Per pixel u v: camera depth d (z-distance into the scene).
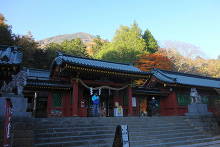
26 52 46.59
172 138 16.38
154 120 19.80
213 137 19.75
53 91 23.94
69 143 12.62
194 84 30.48
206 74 78.94
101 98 25.81
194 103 23.97
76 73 21.95
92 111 24.34
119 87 25.17
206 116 23.33
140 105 29.58
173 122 20.62
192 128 20.70
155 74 30.62
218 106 31.34
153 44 65.44
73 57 25.12
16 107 13.19
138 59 52.22
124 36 62.69
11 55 15.98
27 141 11.65
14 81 13.91
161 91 30.14
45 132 13.42
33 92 25.38
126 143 7.47
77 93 21.88
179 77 33.69
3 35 43.50
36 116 25.12
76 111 21.28
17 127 11.70
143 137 15.35
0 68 14.34
